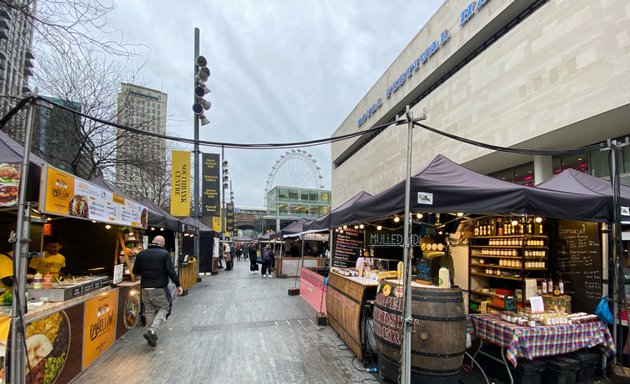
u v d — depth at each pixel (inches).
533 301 185.8
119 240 261.6
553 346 167.0
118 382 162.6
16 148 138.3
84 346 175.3
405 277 140.7
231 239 1704.0
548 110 439.8
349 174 1301.7
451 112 640.4
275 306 352.2
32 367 128.0
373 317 181.6
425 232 293.4
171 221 378.3
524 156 526.6
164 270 232.2
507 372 169.2
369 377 171.3
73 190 148.5
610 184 227.5
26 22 167.8
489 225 299.7
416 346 152.7
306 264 681.6
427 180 150.9
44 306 143.6
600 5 382.3
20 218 115.6
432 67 706.2
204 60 423.2
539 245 254.5
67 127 419.8
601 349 180.4
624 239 238.2
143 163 491.8
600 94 376.8
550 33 442.3
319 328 261.9
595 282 219.9
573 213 168.9
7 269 152.7
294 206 2957.7
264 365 185.9
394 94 881.5
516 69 492.7
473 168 627.5
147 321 231.9
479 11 571.8
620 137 422.9
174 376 170.1
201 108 446.3
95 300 189.3
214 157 634.2
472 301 303.9
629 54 351.3
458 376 155.6
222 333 247.6
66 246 264.7
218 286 520.7
